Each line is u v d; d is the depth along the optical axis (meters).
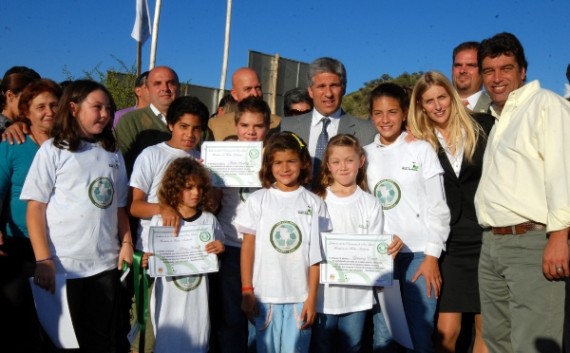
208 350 4.41
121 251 4.30
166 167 4.46
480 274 4.18
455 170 4.45
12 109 4.72
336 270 4.16
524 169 3.74
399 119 4.46
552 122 3.59
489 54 4.12
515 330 3.86
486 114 4.65
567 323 4.88
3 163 4.07
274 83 10.66
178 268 4.16
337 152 4.26
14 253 4.11
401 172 4.40
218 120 6.07
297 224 4.13
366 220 4.27
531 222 3.72
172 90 5.45
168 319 4.18
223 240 4.46
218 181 4.50
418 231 4.36
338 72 4.92
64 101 3.97
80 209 3.91
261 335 4.11
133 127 5.36
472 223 4.40
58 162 3.88
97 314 4.11
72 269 3.90
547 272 3.61
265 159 4.32
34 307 4.23
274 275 4.09
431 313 4.35
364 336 4.99
